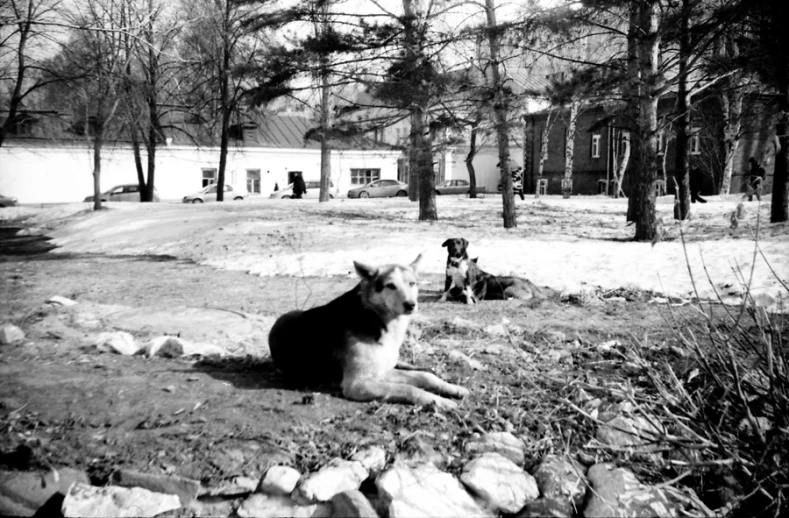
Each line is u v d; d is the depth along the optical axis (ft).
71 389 16.89
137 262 53.93
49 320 26.02
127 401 16.07
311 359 17.30
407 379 16.78
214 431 14.26
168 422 14.76
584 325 25.66
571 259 43.16
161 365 19.84
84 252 63.72
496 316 27.99
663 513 12.42
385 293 15.97
